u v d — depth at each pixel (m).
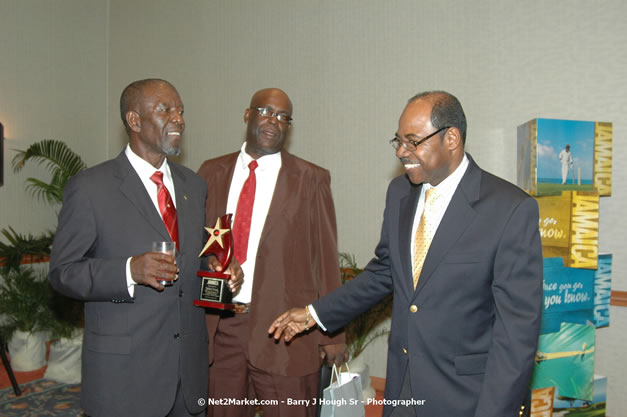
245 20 4.39
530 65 3.31
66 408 3.37
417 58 3.65
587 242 2.82
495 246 1.43
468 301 1.47
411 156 1.50
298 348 2.16
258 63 4.32
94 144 5.14
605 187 2.96
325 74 4.01
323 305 1.94
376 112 3.80
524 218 1.42
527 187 2.93
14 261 3.97
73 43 4.91
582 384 2.84
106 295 1.63
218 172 2.38
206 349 1.92
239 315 2.18
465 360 1.47
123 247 1.71
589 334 2.84
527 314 1.37
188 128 4.69
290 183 2.25
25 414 3.28
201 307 1.90
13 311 3.89
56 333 3.88
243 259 2.20
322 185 2.32
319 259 2.27
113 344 1.67
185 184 1.96
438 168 1.51
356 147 3.89
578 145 2.83
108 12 5.20
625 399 3.11
